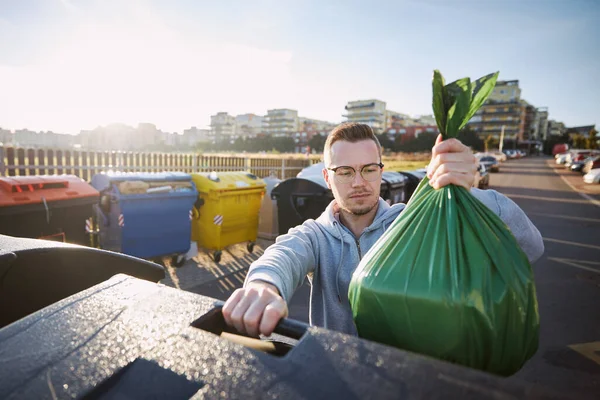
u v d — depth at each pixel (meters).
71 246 1.33
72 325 0.66
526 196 17.27
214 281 5.21
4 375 0.55
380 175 1.57
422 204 0.88
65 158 9.16
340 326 1.51
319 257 1.58
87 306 0.73
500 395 0.47
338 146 1.56
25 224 4.12
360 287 0.82
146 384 0.54
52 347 0.60
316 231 1.61
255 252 6.76
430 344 0.73
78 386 0.53
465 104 0.89
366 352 0.57
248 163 14.79
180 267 5.75
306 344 0.59
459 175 0.85
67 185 4.57
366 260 0.88
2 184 4.05
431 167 0.90
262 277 1.08
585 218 11.34
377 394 0.48
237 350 0.58
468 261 0.74
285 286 1.16
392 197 7.09
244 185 6.32
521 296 0.74
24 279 1.22
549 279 5.58
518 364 0.75
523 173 34.16
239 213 6.30
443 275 0.73
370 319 0.80
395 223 0.90
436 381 0.50
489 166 33.28
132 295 0.78
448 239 0.77
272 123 180.50
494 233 0.79
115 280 0.84
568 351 3.45
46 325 0.66
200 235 6.23
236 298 0.80
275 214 7.91
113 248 5.13
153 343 0.61
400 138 100.25
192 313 0.71
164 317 0.69
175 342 0.61
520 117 121.06
